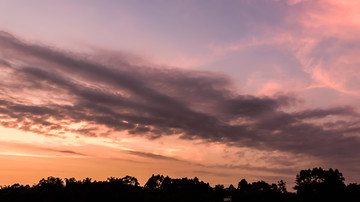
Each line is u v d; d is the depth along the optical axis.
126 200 93.19
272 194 109.06
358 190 109.38
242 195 107.44
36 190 93.19
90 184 94.88
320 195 111.50
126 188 100.06
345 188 112.31
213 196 114.00
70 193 90.56
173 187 140.12
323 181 119.00
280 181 161.25
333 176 117.88
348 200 109.25
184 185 140.25
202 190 121.81
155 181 144.00
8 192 91.38
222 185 148.00
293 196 115.81
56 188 93.44
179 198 105.12
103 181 100.69
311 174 123.25
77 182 97.50
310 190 113.81
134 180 106.12
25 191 92.56
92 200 89.88
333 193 110.50
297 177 127.19
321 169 121.94
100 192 91.44
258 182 161.62
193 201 107.06
